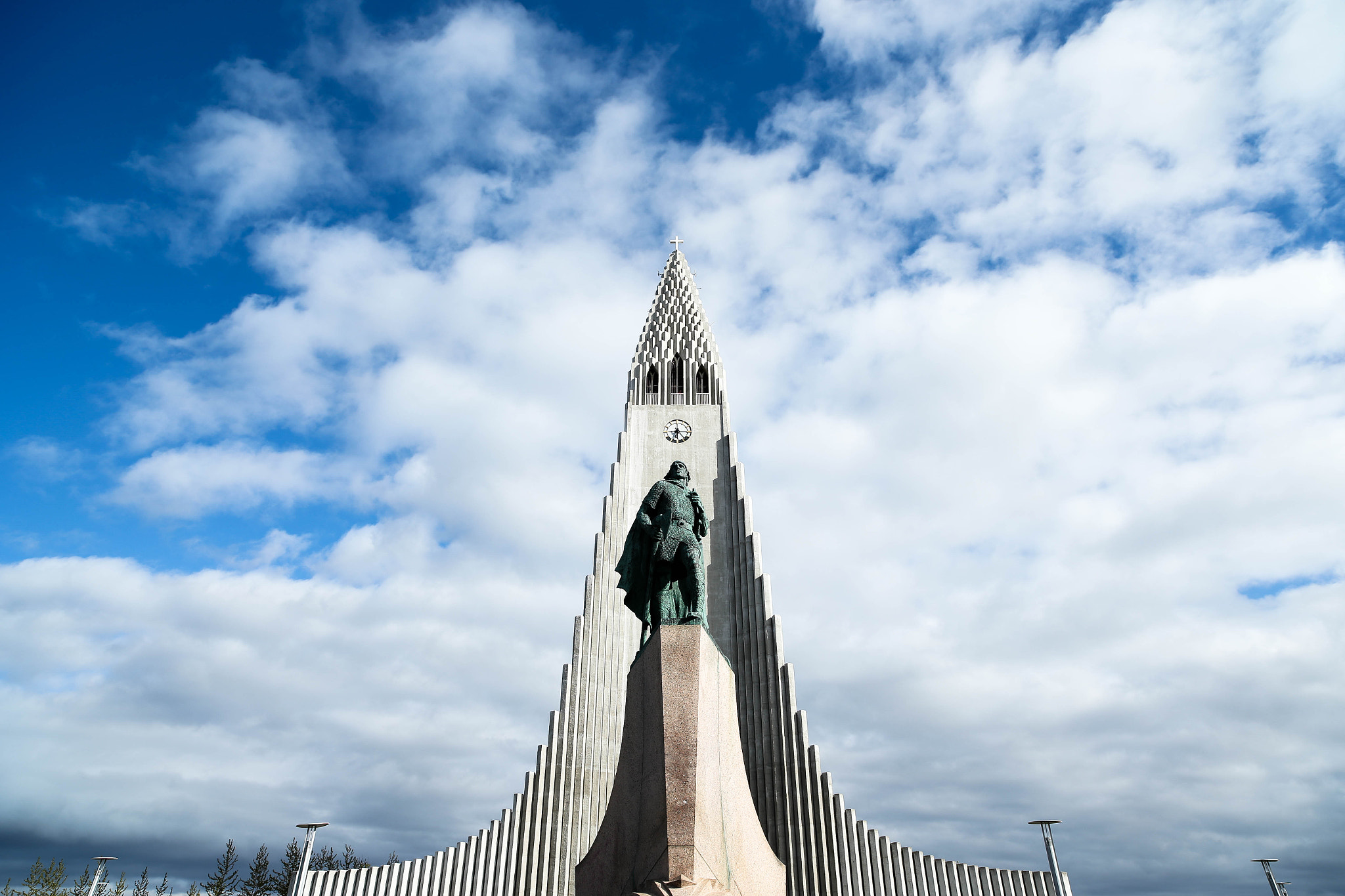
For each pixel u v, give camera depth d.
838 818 33.41
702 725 13.32
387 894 31.98
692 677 13.61
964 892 32.34
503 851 33.19
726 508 43.88
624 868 13.23
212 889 51.19
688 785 12.57
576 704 36.38
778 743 35.66
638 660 14.96
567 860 32.91
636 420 47.66
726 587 41.34
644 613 16.16
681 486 16.53
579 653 37.69
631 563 16.48
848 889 31.84
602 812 34.56
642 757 13.62
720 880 12.52
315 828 32.31
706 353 51.22
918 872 32.44
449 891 32.38
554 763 35.03
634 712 14.34
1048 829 33.03
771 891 14.52
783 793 34.53
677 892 11.49
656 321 53.78
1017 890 32.31
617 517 43.03
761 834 14.97
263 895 51.69
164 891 49.88
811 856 32.69
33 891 46.53
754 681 37.59
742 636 39.09
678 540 15.63
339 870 32.09
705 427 47.25
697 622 14.74
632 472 45.53
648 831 12.73
